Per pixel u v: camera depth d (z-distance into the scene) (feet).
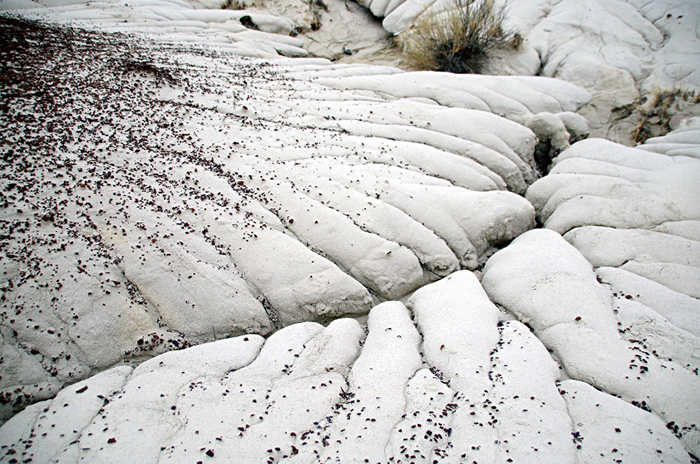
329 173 13.47
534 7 25.36
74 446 7.29
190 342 9.91
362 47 28.09
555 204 14.06
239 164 13.58
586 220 12.85
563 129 17.35
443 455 6.97
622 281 10.55
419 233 12.16
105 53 18.53
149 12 24.94
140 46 20.47
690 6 21.33
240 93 17.31
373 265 11.45
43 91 15.15
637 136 18.04
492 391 8.00
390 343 9.27
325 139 15.10
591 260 11.76
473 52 23.03
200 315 10.16
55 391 8.78
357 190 13.03
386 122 16.69
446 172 14.55
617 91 19.66
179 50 20.93
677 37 20.52
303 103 17.22
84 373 9.12
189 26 24.93
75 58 17.57
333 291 10.85
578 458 6.83
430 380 8.33
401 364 8.70
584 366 8.68
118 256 10.62
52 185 11.85
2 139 12.93
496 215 13.01
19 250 10.34
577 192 13.73
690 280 10.26
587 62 21.29
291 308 10.68
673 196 12.40
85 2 24.98
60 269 10.15
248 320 10.30
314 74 20.59
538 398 7.84
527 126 18.03
